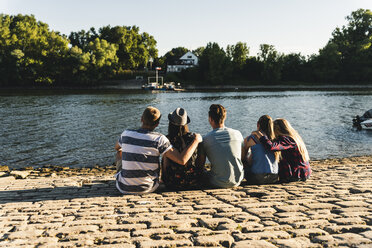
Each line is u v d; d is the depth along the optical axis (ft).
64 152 54.80
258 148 18.49
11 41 282.15
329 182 18.75
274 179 18.57
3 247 9.57
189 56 467.52
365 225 10.57
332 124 87.30
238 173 17.43
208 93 251.60
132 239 10.00
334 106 138.41
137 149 16.14
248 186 18.10
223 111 17.98
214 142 17.29
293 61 377.30
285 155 19.21
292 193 15.90
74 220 12.29
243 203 14.12
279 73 358.64
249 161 19.29
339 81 363.97
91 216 12.79
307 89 310.86
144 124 16.38
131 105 144.87
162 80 320.09
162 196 16.17
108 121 93.35
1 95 207.31
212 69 347.15
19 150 56.24
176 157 16.24
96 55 313.94
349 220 11.10
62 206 14.82
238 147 17.56
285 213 12.29
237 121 94.63
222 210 13.05
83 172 40.60
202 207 13.69
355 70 354.33
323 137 68.03
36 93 232.12
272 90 297.74
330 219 11.35
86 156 52.03
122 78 346.13
